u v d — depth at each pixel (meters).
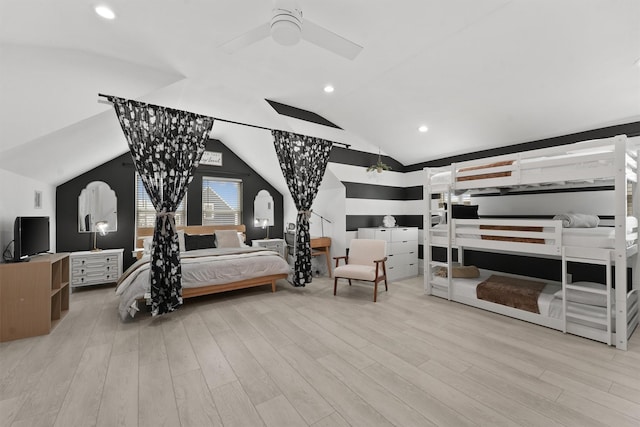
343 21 2.35
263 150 5.31
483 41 2.56
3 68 2.38
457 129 4.24
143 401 1.72
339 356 2.27
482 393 1.80
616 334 2.41
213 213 5.88
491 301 3.33
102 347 2.41
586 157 2.57
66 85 2.62
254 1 2.08
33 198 3.55
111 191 4.89
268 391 1.82
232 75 3.31
